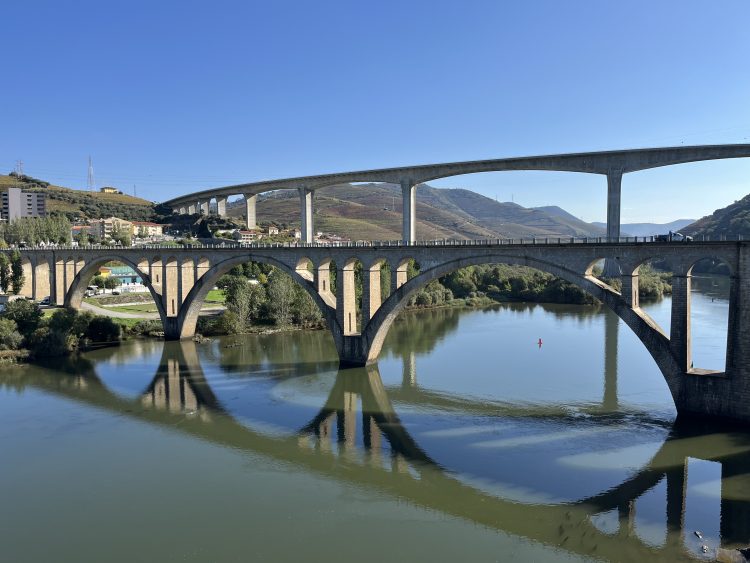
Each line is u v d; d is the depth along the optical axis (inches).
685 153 2795.3
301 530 1326.3
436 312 4859.7
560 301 5492.1
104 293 4857.3
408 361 2938.0
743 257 1761.8
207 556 1221.1
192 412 2183.8
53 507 1443.2
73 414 2160.4
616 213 2979.8
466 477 1584.6
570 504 1422.2
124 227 7534.5
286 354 3169.3
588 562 1182.3
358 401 2298.2
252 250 3137.3
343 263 2795.3
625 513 1373.0
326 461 1715.1
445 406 2204.7
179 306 3523.6
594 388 2385.6
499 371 2704.2
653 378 2529.5
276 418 2110.0
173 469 1665.8
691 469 1585.9
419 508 1423.5
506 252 2284.7
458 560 1197.1
